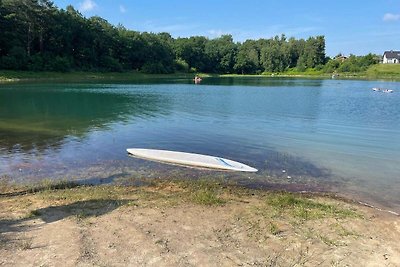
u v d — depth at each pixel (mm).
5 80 60281
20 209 7996
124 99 35188
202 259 5934
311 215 7930
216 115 24547
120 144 15508
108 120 22094
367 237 6977
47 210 7926
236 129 19328
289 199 8891
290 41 149375
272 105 30859
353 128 19875
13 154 13586
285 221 7555
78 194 9133
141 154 13406
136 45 105312
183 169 11898
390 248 6559
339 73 124625
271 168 12242
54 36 79625
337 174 11656
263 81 85375
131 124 20719
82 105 29750
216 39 156750
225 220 7523
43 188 9859
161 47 114438
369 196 9695
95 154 13727
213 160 12633
